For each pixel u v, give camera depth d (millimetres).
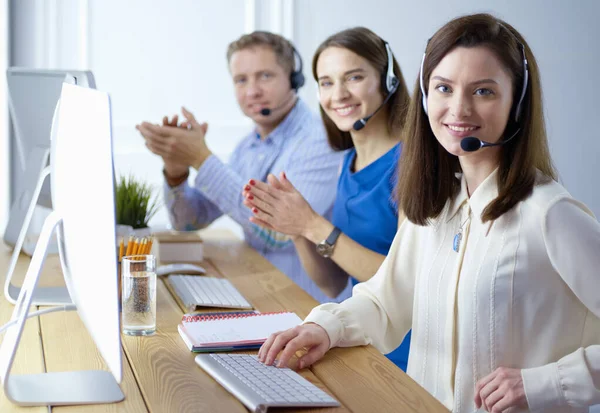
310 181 2479
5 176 3432
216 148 3766
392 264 1601
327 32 3793
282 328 1504
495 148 1411
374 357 1396
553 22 3963
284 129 2617
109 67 3598
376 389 1230
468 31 1365
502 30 1363
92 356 1361
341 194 2217
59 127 1224
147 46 3633
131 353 1388
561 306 1341
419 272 1556
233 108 3762
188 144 2498
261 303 1803
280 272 2150
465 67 1353
